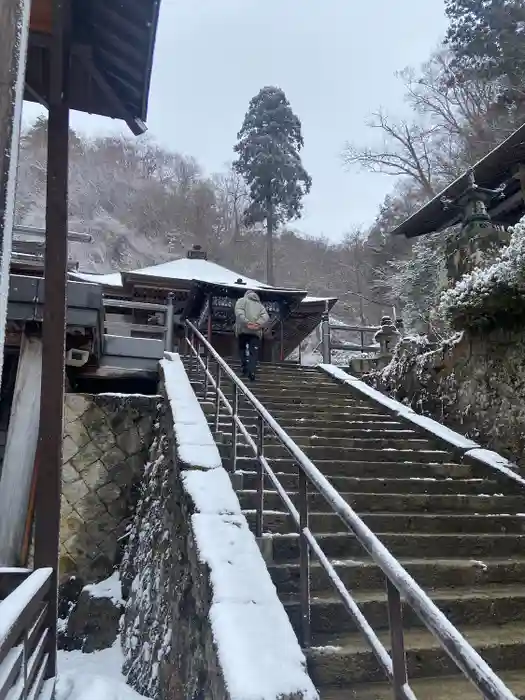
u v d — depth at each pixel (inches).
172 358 287.4
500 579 146.1
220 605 94.0
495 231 312.8
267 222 1402.6
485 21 783.1
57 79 146.8
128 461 238.8
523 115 733.9
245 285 527.2
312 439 235.0
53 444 142.3
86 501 228.7
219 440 205.2
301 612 106.3
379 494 181.0
